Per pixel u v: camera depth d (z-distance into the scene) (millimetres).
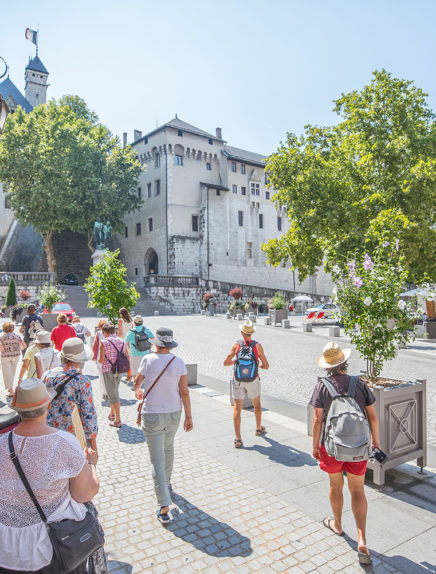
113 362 6965
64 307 23953
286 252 28406
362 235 23641
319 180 25172
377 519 4230
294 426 7215
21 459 2234
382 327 5750
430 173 22719
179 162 48969
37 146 37656
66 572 2227
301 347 18281
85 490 2363
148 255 51375
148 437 4406
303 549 3719
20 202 38656
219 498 4637
